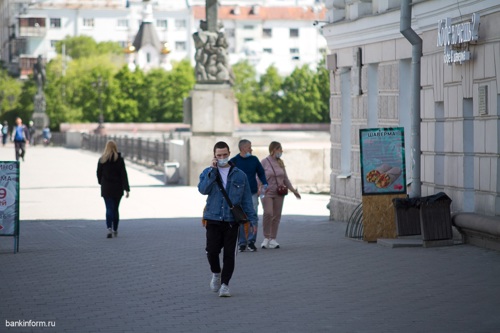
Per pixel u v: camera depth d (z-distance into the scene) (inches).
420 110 1206.9
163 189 2229.3
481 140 1060.5
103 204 1822.1
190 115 2315.5
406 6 1168.8
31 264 984.3
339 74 1508.4
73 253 1077.1
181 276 895.1
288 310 714.2
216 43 2306.8
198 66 2310.5
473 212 1077.8
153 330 644.1
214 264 793.6
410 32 1172.5
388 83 1321.4
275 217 1122.7
